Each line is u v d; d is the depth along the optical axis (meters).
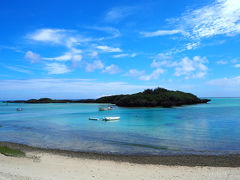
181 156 15.64
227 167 12.65
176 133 26.91
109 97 197.00
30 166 12.23
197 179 10.43
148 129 31.12
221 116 52.25
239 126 33.44
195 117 50.34
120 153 16.77
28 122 43.34
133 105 111.81
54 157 15.23
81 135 26.02
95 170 11.95
